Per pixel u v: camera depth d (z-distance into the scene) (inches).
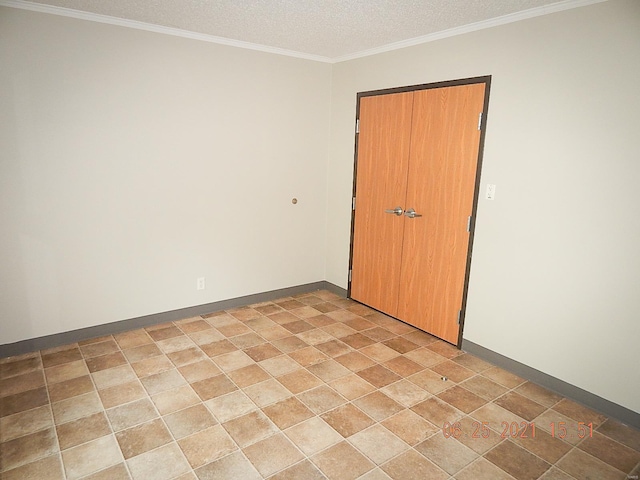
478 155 115.0
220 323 141.3
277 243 162.2
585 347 98.0
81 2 102.4
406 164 136.6
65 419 88.8
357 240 160.7
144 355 117.5
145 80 123.3
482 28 109.9
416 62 129.2
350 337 133.0
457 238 123.6
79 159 116.6
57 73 110.1
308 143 162.2
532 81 101.2
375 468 77.3
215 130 138.6
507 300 112.7
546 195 101.5
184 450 80.6
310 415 92.4
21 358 114.0
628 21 84.5
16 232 110.8
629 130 86.4
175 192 134.3
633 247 88.0
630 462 80.9
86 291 123.9
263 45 141.3
